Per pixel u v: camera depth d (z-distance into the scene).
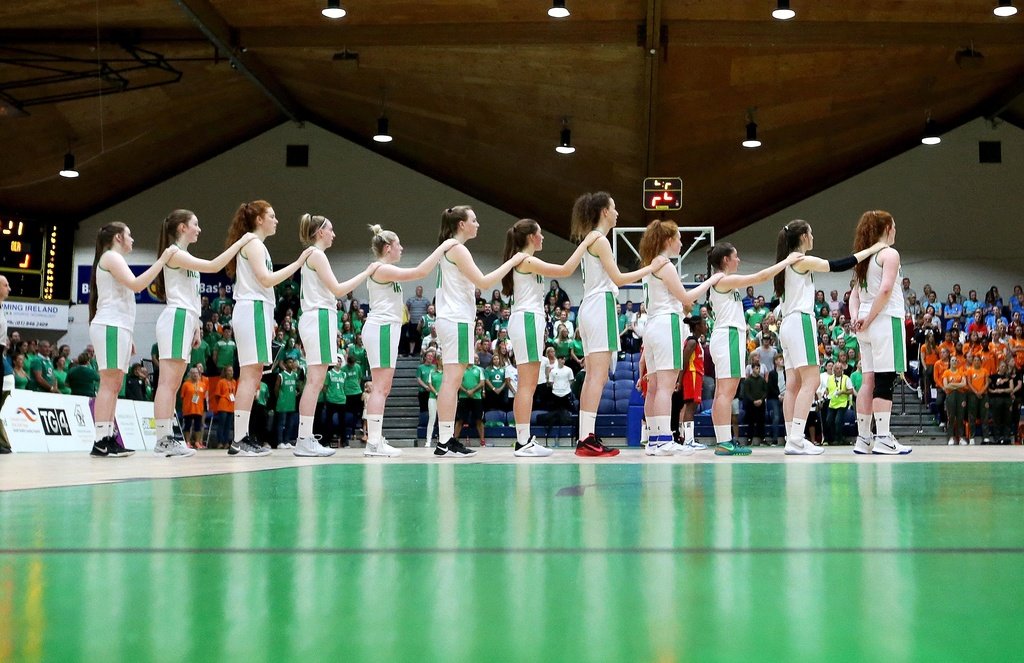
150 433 13.83
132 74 18.00
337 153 23.50
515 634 1.02
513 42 15.25
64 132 18.94
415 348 20.44
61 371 15.70
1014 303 20.36
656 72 15.06
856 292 7.80
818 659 0.91
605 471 4.34
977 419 14.42
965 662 0.90
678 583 1.34
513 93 17.45
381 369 7.38
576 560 1.56
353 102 20.28
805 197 22.61
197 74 18.67
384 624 1.08
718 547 1.71
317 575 1.42
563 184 20.81
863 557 1.58
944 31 15.27
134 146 20.69
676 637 1.00
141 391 15.70
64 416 11.69
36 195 21.11
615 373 16.34
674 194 16.66
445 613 1.14
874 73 16.91
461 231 7.20
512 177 21.34
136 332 22.44
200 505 2.62
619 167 19.31
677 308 7.32
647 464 5.14
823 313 18.78
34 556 1.64
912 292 22.22
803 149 19.61
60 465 5.70
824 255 22.42
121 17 16.08
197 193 23.34
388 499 2.80
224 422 14.55
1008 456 6.74
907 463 5.19
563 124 18.00
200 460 6.48
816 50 15.62
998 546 1.72
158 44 16.86
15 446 10.42
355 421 15.73
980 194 22.17
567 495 2.90
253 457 7.11
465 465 5.10
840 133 19.42
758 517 2.23
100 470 4.89
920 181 22.28
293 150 23.48
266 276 7.29
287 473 4.32
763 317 17.88
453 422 7.19
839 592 1.26
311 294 7.55
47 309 22.02
